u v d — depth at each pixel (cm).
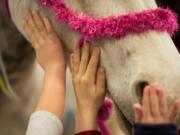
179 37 152
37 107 139
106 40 129
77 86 134
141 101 122
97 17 130
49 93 138
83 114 133
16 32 165
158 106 115
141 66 123
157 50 124
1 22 163
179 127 122
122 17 126
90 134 131
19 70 174
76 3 133
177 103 114
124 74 126
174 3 154
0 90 173
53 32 141
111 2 130
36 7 142
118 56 127
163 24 127
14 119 180
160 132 114
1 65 167
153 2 134
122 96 125
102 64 131
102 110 139
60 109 138
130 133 131
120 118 130
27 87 179
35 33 143
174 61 124
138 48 125
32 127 135
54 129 135
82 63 133
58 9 134
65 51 143
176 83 120
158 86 119
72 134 187
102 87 132
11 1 150
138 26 126
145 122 116
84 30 130
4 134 180
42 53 142
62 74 141
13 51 169
